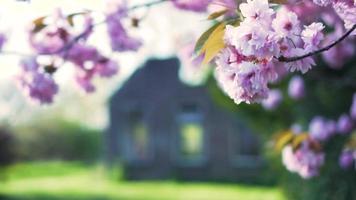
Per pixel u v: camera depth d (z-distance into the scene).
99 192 21.42
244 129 23.38
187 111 24.77
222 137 23.77
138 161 25.81
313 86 7.04
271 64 1.94
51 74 3.29
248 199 16.84
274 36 1.88
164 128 25.17
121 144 26.27
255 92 1.94
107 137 26.58
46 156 40.03
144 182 25.06
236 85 1.96
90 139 40.69
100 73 3.68
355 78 6.60
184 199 17.89
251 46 1.86
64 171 35.94
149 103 25.48
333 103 7.00
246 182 22.94
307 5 2.20
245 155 23.23
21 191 22.42
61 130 40.34
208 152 24.05
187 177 24.58
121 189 22.41
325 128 5.53
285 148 3.91
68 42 3.39
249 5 1.90
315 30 1.95
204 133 24.11
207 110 24.11
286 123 7.96
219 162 23.83
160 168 25.30
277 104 6.72
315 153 3.85
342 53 5.09
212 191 20.20
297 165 3.87
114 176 26.06
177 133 24.89
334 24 3.62
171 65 25.02
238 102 1.98
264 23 1.89
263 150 8.51
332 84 6.66
